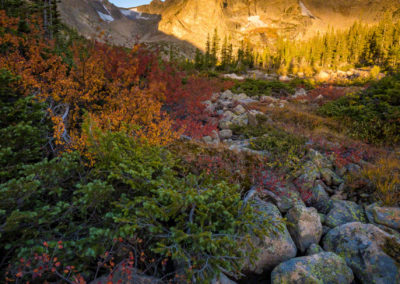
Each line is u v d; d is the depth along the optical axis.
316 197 4.94
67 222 2.83
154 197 3.02
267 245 3.43
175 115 9.12
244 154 5.93
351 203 4.65
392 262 3.11
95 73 6.77
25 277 2.13
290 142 7.18
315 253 3.49
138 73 8.53
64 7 186.50
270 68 85.12
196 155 5.36
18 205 2.39
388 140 8.13
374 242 3.40
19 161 2.97
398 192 4.52
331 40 79.19
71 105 5.82
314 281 2.95
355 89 17.05
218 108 13.04
